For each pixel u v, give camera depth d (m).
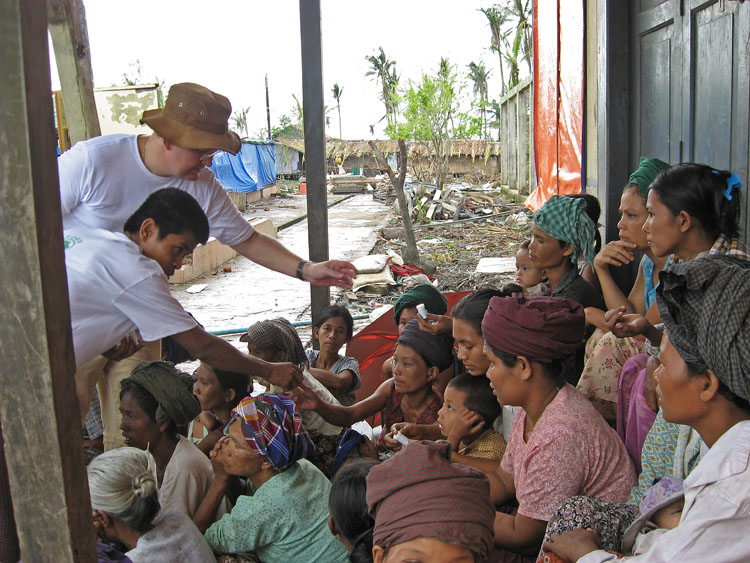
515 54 30.38
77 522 1.30
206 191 3.46
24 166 1.16
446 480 1.55
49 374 1.22
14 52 1.13
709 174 2.50
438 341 3.08
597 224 3.52
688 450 1.99
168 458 2.86
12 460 1.27
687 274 1.45
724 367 1.40
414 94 21.53
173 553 2.22
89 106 5.14
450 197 23.45
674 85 4.21
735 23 3.41
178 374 2.89
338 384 3.86
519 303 2.16
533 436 2.14
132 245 2.72
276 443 2.45
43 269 1.19
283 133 61.94
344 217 23.80
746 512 1.37
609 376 2.85
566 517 1.90
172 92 2.94
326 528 2.46
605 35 4.94
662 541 1.48
